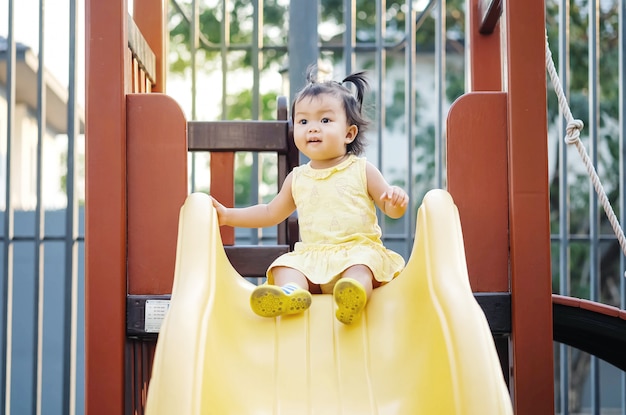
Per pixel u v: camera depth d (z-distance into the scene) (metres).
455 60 8.59
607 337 2.94
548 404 2.35
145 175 2.46
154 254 2.44
